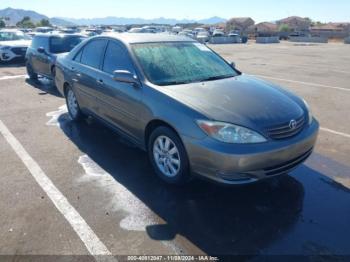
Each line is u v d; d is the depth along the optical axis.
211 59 4.75
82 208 3.35
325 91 9.01
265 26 91.69
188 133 3.28
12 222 3.12
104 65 4.76
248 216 3.22
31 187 3.76
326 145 5.02
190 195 3.58
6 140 5.20
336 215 3.25
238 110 3.33
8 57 13.52
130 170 4.17
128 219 3.18
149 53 4.32
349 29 80.00
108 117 4.75
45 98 7.98
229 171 3.12
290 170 3.48
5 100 7.77
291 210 3.32
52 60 8.91
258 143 3.14
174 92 3.64
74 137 5.31
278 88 4.22
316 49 27.81
